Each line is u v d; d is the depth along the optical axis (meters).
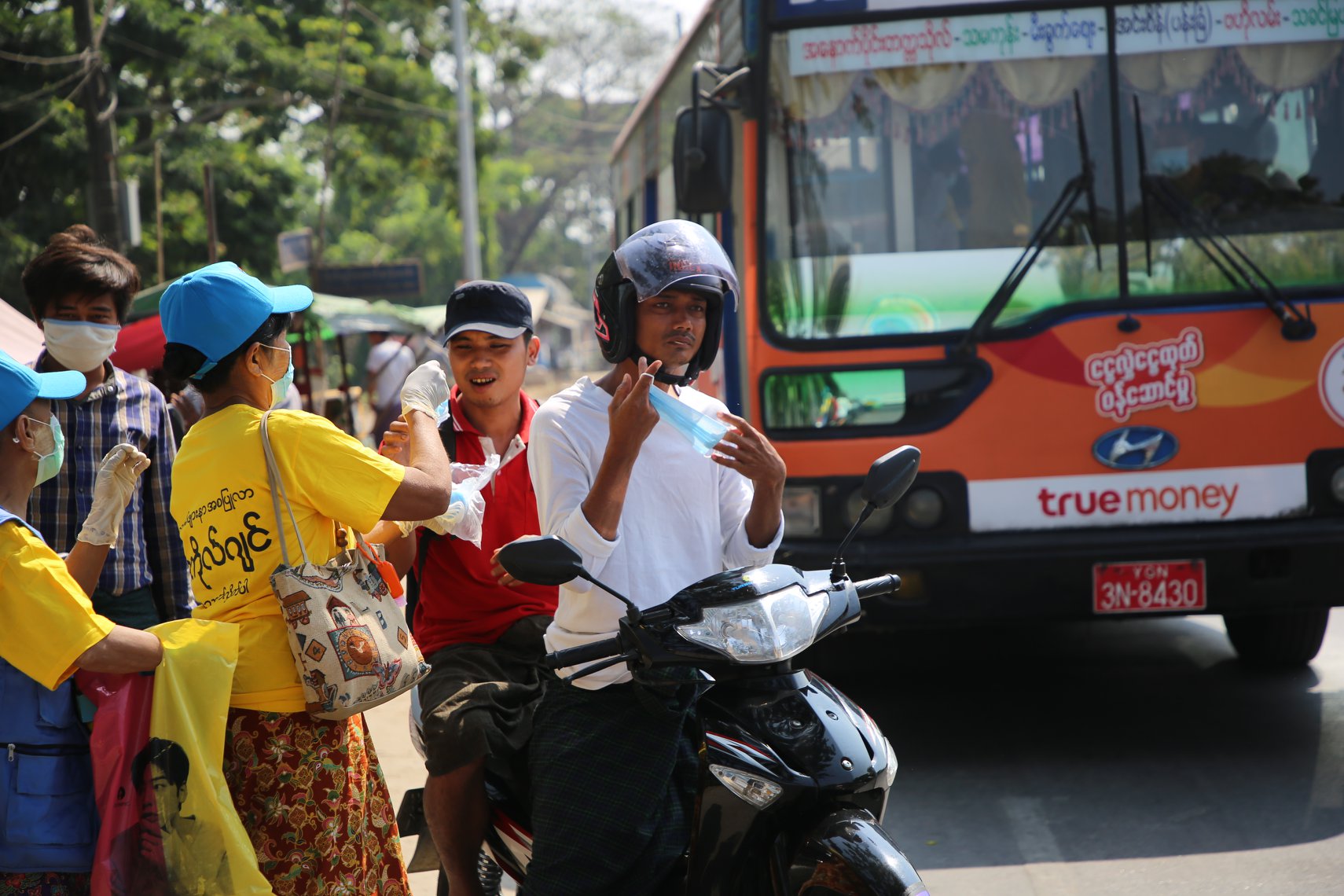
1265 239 5.98
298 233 19.81
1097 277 5.98
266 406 3.42
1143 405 5.84
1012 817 5.28
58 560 3.11
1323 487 5.82
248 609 3.27
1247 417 5.84
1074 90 6.05
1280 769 5.64
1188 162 6.02
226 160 22.69
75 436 4.31
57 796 3.14
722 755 2.97
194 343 3.28
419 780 6.12
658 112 11.05
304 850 3.27
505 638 3.91
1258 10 6.06
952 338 5.91
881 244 6.05
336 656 3.18
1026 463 5.88
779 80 6.12
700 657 2.95
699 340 3.31
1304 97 6.05
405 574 3.99
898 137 6.08
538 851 3.20
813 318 6.03
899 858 2.79
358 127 26.72
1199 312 5.86
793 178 6.11
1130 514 5.84
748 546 3.33
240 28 22.91
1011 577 5.71
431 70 28.66
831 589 3.18
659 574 3.24
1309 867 4.65
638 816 3.14
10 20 19.70
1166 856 4.82
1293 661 7.19
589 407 3.31
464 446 4.21
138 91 22.09
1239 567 5.68
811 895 2.86
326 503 3.22
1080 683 7.23
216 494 3.26
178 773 3.08
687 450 3.29
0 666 3.15
